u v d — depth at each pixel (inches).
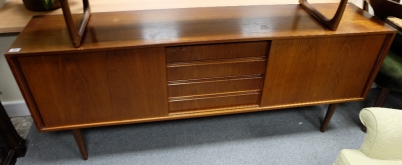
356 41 44.9
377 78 56.0
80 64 39.6
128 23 45.2
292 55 44.9
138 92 45.0
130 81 43.3
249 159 55.9
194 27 44.3
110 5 52.9
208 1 56.4
